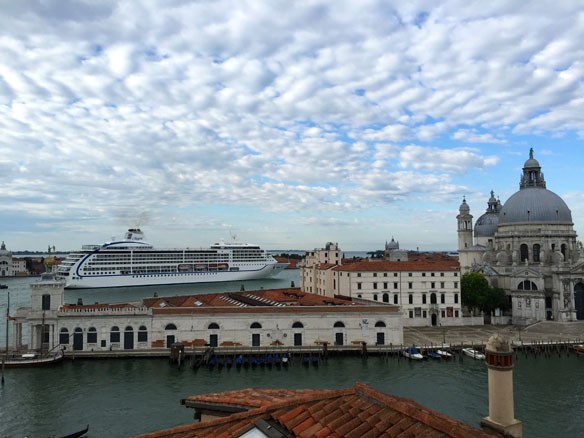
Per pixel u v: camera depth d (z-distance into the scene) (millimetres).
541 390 84625
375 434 18078
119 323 109062
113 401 76375
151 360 104062
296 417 19703
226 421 20234
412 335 131000
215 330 111812
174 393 80750
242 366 99562
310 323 114312
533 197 176500
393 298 148125
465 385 86625
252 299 138625
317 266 178625
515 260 164500
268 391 28391
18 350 105000
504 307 156250
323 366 100688
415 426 18484
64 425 66438
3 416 69812
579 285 150625
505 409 20891
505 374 20969
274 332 113250
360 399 21094
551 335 133875
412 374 94188
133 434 63125
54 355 100750
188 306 122625
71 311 107625
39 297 108062
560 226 172375
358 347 111500
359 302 132125
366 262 153125
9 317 106688
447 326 148250
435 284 149625
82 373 93500
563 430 65875
